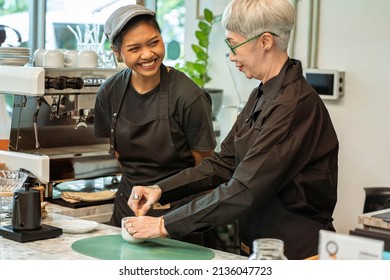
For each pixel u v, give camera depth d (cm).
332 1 411
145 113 287
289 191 228
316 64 421
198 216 220
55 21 468
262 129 220
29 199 238
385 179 396
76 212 309
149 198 242
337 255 142
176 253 222
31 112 322
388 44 389
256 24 221
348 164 412
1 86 311
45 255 217
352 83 406
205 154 291
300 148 221
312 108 225
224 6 456
